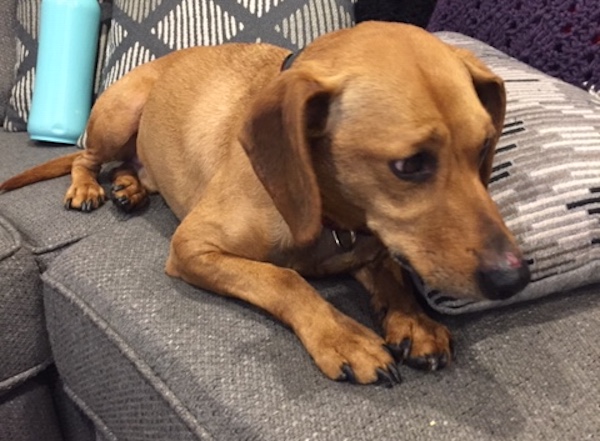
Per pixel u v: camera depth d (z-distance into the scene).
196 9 0.80
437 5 0.80
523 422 0.37
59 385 0.63
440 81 0.41
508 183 0.47
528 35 0.67
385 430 0.37
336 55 0.44
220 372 0.41
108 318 0.49
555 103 0.54
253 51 0.62
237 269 0.47
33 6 0.90
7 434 0.59
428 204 0.41
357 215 0.45
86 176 0.70
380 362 0.40
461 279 0.39
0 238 0.58
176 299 0.49
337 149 0.42
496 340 0.43
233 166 0.51
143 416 0.47
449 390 0.39
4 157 0.82
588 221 0.45
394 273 0.49
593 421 0.37
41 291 0.58
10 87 0.94
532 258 0.44
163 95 0.65
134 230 0.60
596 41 0.62
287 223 0.42
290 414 0.38
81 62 0.83
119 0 0.84
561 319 0.44
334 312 0.44
